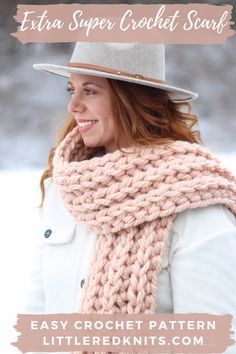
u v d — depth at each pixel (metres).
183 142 1.79
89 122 1.81
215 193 1.69
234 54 9.77
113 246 1.72
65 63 9.72
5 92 9.16
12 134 8.59
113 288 1.65
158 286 1.66
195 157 1.75
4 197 5.82
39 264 1.96
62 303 1.82
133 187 1.71
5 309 3.61
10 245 4.54
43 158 8.02
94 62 1.78
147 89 1.81
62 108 9.01
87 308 1.69
